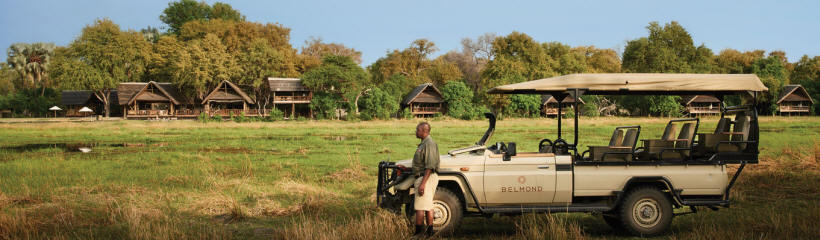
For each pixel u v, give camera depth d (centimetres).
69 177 1137
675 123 670
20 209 745
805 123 3906
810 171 1098
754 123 609
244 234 625
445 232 580
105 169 1292
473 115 5806
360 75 5819
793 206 757
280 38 8288
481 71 7975
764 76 6850
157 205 802
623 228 606
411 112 6406
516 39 7588
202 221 698
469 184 583
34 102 7325
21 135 2852
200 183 1038
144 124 4269
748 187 925
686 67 6888
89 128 3619
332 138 2591
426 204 555
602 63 8975
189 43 6606
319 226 620
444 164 592
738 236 559
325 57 5912
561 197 596
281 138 2619
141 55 6556
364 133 3059
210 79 5984
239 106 6662
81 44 6247
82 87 6153
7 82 8450
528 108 6216
